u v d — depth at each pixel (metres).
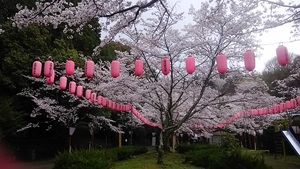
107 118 19.06
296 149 14.77
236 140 13.83
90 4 6.45
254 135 21.44
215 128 18.83
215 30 9.59
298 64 15.64
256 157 9.67
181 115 15.90
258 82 13.38
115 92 12.63
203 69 11.32
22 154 17.78
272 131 22.53
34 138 19.39
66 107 16.55
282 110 11.52
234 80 12.25
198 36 10.31
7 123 14.89
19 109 16.92
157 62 11.70
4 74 15.51
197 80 12.20
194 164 12.39
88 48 19.61
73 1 15.84
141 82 12.33
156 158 14.45
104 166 8.55
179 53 10.60
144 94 12.42
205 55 10.53
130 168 11.46
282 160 17.11
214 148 12.87
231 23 9.08
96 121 18.12
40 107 15.34
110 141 28.31
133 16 6.93
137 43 10.15
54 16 6.77
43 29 16.95
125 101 12.54
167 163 12.62
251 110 13.69
